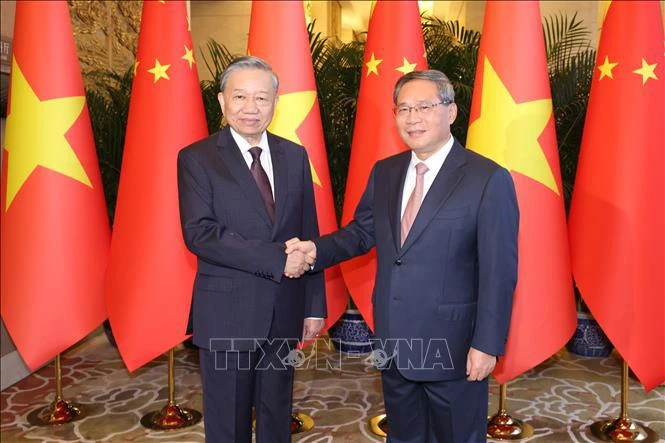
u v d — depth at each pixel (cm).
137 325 316
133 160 319
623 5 292
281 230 228
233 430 231
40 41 314
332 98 420
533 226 297
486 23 306
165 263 315
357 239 241
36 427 339
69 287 317
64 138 315
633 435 319
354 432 328
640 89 288
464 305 212
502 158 297
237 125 224
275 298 227
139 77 321
